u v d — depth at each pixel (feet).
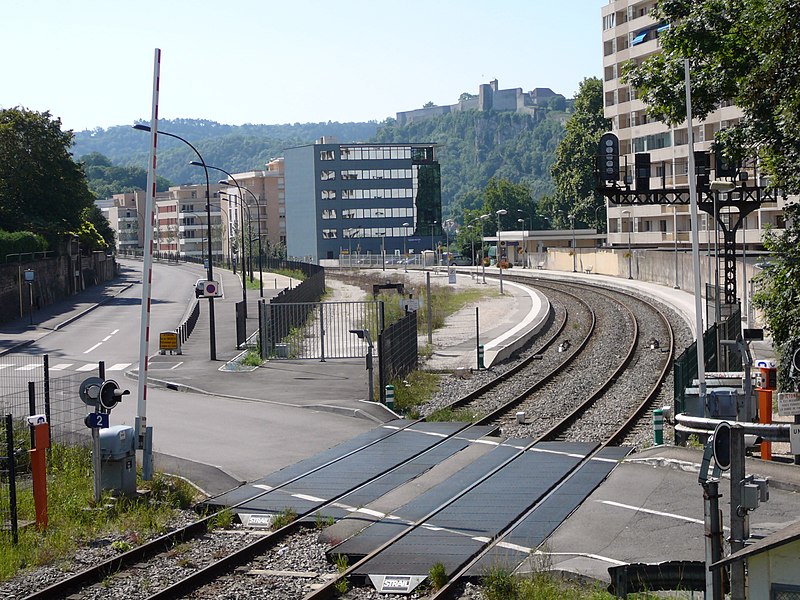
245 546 50.55
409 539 50.26
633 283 260.83
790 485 56.75
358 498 59.88
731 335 114.83
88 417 58.13
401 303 130.00
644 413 89.66
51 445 70.49
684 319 171.63
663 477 61.72
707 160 120.06
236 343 153.48
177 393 106.42
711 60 96.53
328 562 47.88
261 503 59.21
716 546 33.06
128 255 647.97
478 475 64.80
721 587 33.19
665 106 98.68
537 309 201.26
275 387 107.76
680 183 300.40
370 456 72.02
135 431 64.03
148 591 43.91
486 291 262.47
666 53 99.76
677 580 40.93
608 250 313.32
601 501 56.59
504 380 115.14
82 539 52.85
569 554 46.83
